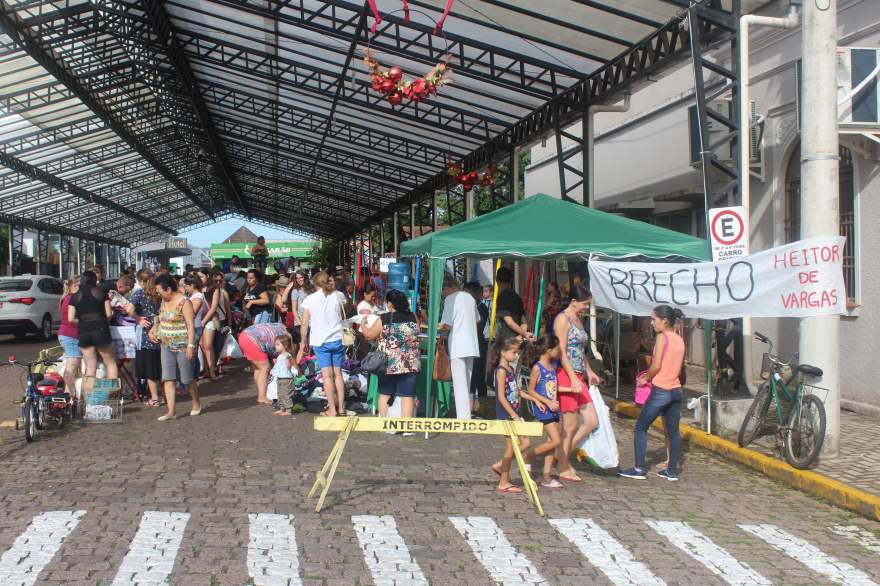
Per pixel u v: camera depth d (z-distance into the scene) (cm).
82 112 2294
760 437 924
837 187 818
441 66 1249
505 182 2211
